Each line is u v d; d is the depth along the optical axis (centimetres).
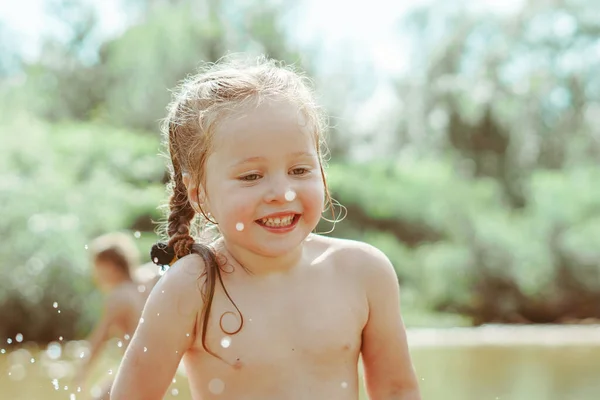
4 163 1300
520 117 2153
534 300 1598
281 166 184
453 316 1567
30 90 2156
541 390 570
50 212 1213
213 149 188
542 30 2272
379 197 1719
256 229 183
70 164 1496
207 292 183
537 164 2192
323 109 205
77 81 2370
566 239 1608
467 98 2109
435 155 2131
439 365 746
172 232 202
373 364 202
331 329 186
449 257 1593
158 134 1900
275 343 182
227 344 181
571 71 2283
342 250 199
